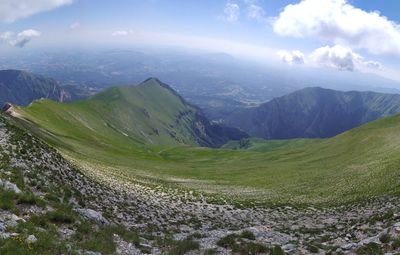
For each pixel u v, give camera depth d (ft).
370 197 190.80
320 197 222.28
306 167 344.90
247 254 87.61
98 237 80.53
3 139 135.54
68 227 80.79
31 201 84.89
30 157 129.49
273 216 172.35
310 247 92.84
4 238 60.85
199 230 128.47
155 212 145.59
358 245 87.20
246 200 219.00
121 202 142.41
